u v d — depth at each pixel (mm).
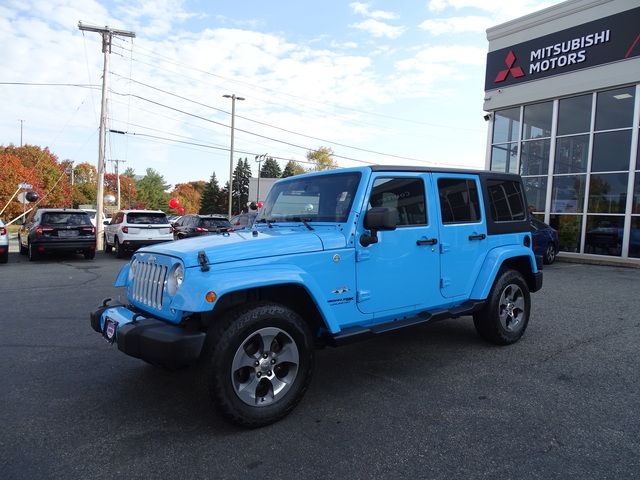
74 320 6305
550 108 16234
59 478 2627
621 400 3699
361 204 3840
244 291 3414
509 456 2861
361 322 3898
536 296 8172
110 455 2881
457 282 4656
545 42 16016
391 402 3688
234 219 18984
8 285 9344
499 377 4223
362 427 3258
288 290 3598
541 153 16578
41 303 7457
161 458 2846
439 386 4020
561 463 2783
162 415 3461
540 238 13352
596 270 12211
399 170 4172
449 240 4543
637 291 8719
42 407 3592
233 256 3246
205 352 3154
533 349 5074
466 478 2633
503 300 5164
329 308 3547
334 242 3678
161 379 4191
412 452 2916
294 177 4656
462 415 3439
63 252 15016
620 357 4789
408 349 5105
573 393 3842
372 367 4531
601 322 6250
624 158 14211
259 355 3264
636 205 13906
